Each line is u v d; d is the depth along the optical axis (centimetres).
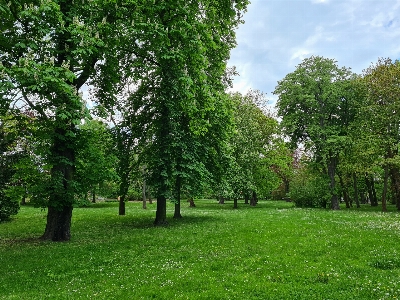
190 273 1070
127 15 1695
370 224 1950
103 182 1814
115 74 1825
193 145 2311
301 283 963
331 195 3956
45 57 1300
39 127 1516
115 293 917
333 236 1571
